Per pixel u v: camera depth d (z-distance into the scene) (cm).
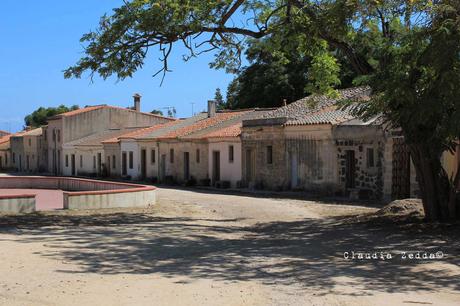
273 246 1194
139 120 6325
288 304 682
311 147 2738
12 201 1970
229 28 1641
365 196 2411
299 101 3412
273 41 1739
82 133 6088
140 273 889
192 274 880
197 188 3544
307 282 810
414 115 1166
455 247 1075
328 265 948
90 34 1608
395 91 1170
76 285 794
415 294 727
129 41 1603
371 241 1208
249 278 846
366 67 1483
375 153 2386
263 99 4706
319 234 1380
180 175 4069
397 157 2259
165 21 1526
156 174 4412
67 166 6031
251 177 3278
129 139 4788
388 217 1545
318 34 1464
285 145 2927
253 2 1738
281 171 2955
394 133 2259
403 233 1284
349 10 1272
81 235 1357
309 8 1466
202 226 1600
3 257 1022
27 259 1004
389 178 2292
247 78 4888
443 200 1403
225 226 1617
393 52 1273
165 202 2441
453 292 738
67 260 1003
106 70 1638
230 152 3462
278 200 2459
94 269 920
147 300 707
